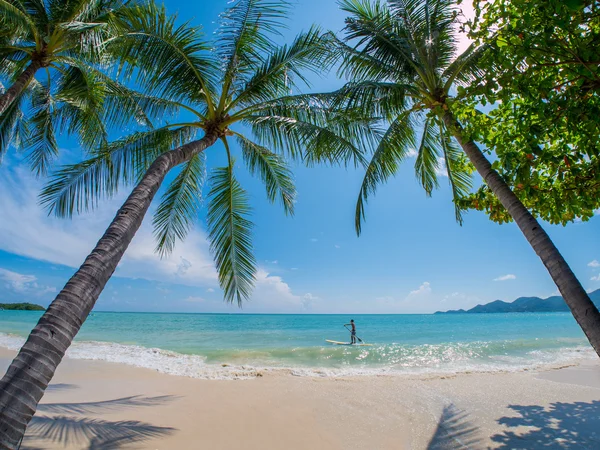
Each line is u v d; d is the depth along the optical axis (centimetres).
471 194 522
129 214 362
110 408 581
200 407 607
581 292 302
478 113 416
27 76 665
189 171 772
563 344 1706
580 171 320
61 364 1021
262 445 454
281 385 776
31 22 616
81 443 422
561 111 296
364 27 620
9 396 212
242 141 770
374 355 1370
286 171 809
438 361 1213
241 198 781
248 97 683
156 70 593
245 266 738
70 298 265
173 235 765
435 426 526
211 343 1847
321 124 684
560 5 235
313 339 2120
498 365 1105
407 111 622
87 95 745
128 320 4934
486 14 366
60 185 577
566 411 589
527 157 315
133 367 1000
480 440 473
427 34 616
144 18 566
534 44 277
